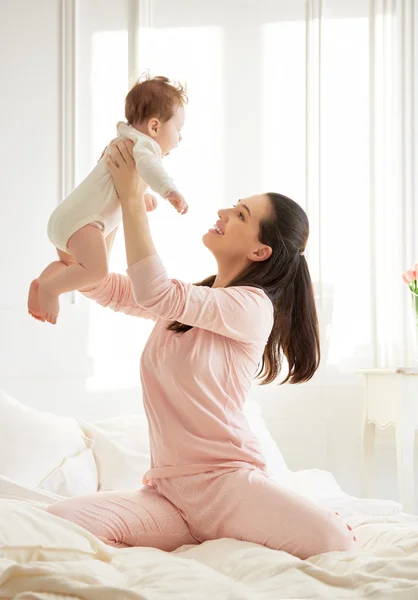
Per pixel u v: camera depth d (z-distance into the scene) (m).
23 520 1.52
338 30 3.89
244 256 2.18
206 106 3.76
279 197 2.21
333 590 1.44
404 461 3.33
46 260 3.52
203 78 3.76
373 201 3.87
